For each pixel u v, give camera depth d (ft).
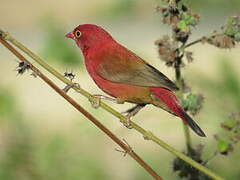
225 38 30.25
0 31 25.63
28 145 37.91
